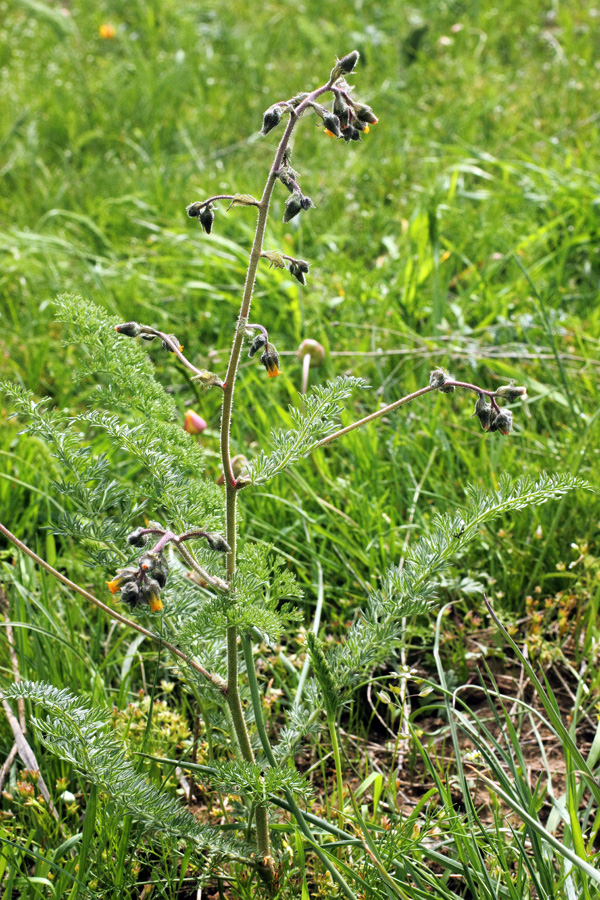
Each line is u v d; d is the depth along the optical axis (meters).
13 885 1.68
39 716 2.13
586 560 2.46
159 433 1.80
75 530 1.72
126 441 1.65
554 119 5.89
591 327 3.66
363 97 6.23
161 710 2.16
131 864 1.77
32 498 2.91
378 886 1.64
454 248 4.17
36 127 6.10
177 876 1.88
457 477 2.95
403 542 2.69
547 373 3.30
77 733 1.56
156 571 1.34
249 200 1.41
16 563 2.61
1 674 2.24
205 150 5.86
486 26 7.43
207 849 1.65
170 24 7.86
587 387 3.22
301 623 2.50
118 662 2.36
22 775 2.00
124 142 5.94
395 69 6.70
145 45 7.55
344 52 7.00
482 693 2.36
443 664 2.41
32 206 5.18
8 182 5.61
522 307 3.81
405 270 3.94
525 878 1.63
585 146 5.34
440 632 2.45
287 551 2.77
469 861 1.75
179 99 6.47
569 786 1.60
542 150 5.38
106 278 4.24
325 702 1.65
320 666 1.60
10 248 4.56
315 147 5.66
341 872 1.71
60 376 3.56
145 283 4.20
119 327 1.53
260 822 1.66
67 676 2.20
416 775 2.13
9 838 1.82
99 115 6.21
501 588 2.59
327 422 1.60
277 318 3.97
